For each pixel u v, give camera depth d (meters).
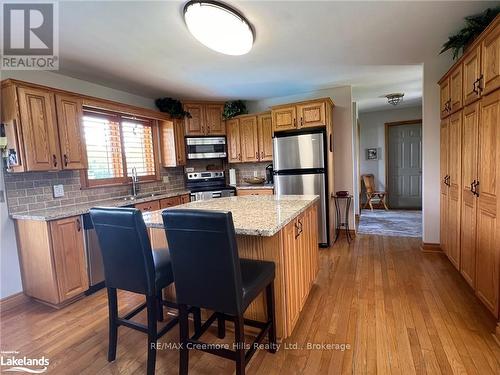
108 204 3.12
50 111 2.62
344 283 2.71
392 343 1.79
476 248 2.18
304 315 2.17
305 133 3.90
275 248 1.77
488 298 1.98
